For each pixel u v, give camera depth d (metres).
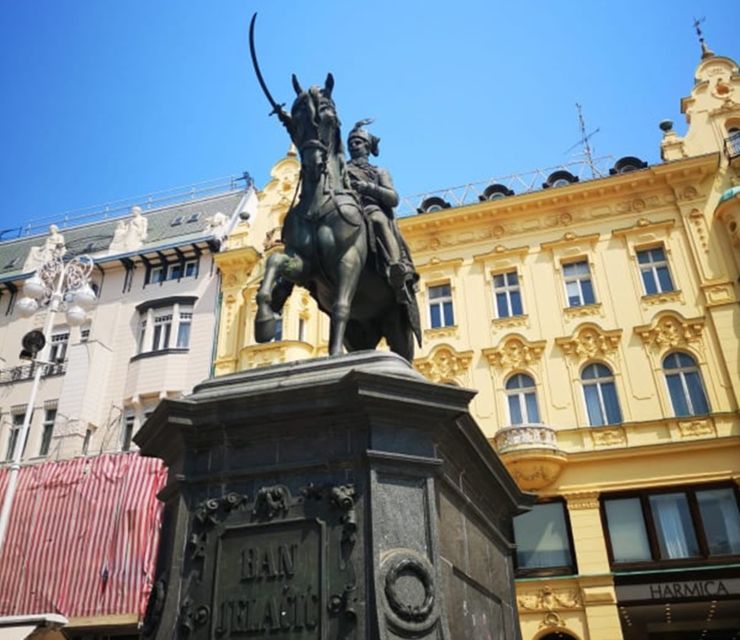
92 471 16.11
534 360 18.42
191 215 27.22
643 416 17.02
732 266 18.16
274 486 3.55
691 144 20.42
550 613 15.29
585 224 19.84
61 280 14.17
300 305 21.02
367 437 3.55
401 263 4.96
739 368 16.92
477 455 4.28
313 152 4.68
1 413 21.86
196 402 3.77
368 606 3.13
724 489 15.75
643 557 15.59
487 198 22.00
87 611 14.52
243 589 3.33
